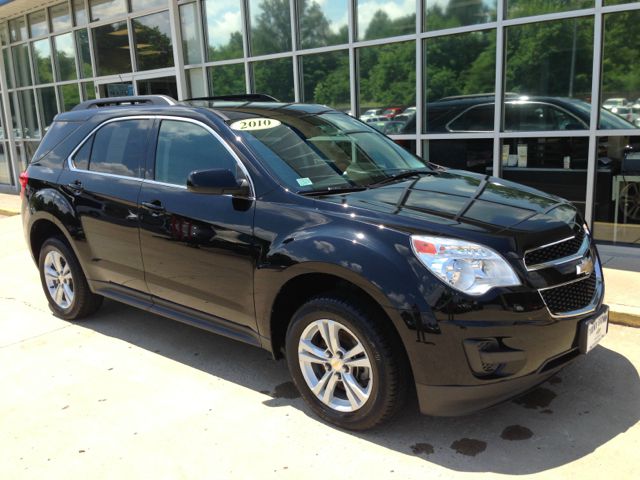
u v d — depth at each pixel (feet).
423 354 9.19
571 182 20.34
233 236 11.45
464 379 9.13
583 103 19.61
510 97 21.11
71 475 9.67
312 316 10.41
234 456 9.98
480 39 21.34
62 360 14.14
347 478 9.28
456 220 9.93
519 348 9.07
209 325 12.71
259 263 11.00
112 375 13.21
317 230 10.32
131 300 14.48
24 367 13.83
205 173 11.16
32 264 23.95
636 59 18.44
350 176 12.22
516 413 10.97
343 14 24.68
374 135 14.69
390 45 23.67
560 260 9.87
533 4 20.01
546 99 20.34
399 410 9.93
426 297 9.10
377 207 10.42
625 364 12.65
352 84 24.94
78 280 15.90
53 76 41.06
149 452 10.20
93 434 10.84
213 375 13.05
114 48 36.55
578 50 19.44
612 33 18.71
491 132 21.63
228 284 11.76
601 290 10.87
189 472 9.61
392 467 9.49
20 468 9.92
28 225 16.62
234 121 12.73
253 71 28.58
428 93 23.03
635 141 19.01
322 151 12.71
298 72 26.76
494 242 9.37
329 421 10.71
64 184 15.42
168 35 33.12
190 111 13.25
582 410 10.98
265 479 9.35
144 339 15.26
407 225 9.76
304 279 10.76
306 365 10.80
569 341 9.66
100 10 36.55
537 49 20.24
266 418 11.14
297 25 26.27
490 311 8.97
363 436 10.37
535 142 20.84
